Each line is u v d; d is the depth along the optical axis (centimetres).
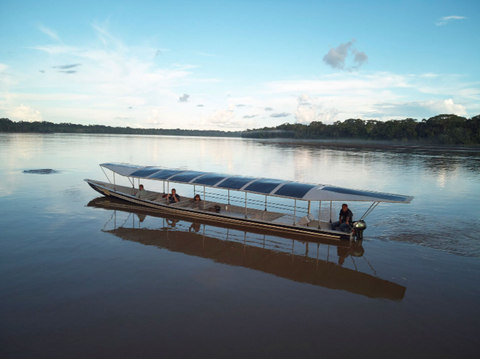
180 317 904
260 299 1015
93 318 895
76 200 2289
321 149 9925
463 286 1120
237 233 1684
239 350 774
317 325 885
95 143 10238
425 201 2389
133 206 2170
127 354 755
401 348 798
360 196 1559
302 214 2039
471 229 1723
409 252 1427
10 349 771
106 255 1339
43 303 966
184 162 5200
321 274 1209
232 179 1936
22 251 1361
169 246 1469
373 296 1049
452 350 795
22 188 2656
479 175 3866
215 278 1154
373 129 15088
